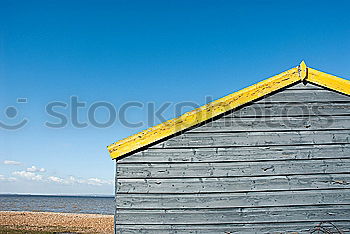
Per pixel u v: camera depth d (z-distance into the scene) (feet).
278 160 23.22
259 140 23.43
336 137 23.58
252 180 23.00
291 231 22.53
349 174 23.22
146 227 22.47
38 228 111.24
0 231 99.30
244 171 23.09
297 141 23.44
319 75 23.85
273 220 22.62
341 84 23.77
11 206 317.63
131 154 23.21
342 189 23.04
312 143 23.44
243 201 22.77
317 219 22.67
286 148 23.38
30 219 149.59
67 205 388.57
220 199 22.77
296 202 22.80
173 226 22.49
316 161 23.27
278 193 22.91
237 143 23.36
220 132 23.49
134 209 22.62
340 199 22.91
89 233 100.12
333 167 23.24
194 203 22.71
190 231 22.44
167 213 22.61
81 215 193.77
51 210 270.67
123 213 22.58
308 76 23.84
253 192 22.89
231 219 22.59
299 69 23.88
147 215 22.57
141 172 23.02
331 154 23.38
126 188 22.84
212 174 23.03
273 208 22.75
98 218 164.45
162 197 22.76
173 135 23.39
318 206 22.82
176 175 23.00
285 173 23.07
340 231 22.56
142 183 22.90
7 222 130.82
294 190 22.94
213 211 22.67
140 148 23.22
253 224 22.59
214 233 22.45
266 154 23.27
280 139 23.44
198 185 22.91
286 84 23.73
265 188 22.91
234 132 23.50
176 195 22.81
